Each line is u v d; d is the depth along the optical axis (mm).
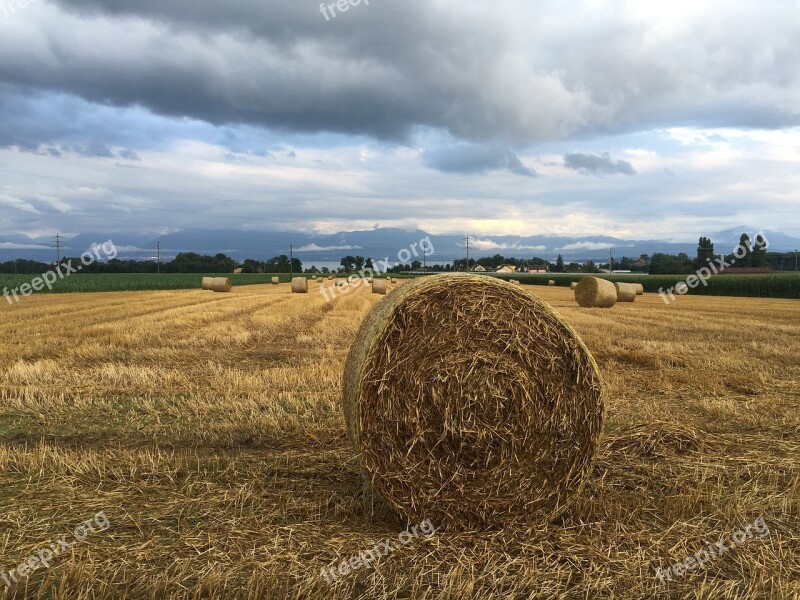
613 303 25516
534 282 74875
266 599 3205
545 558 3656
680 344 13344
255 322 17781
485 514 4242
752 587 3354
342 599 3209
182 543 3779
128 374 9414
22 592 3293
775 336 15109
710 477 5109
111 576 3414
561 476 4344
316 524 4141
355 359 4574
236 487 4738
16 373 9367
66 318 18312
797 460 5496
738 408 7441
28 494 4586
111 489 4719
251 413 7023
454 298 4348
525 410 4305
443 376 4246
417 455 4234
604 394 4406
